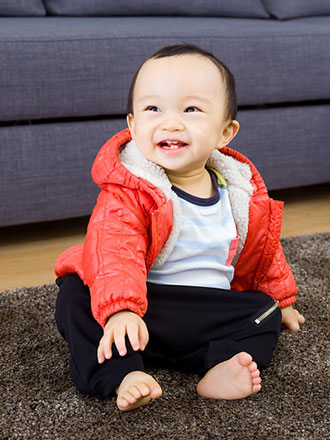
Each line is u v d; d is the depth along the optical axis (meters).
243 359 0.83
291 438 0.75
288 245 1.51
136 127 0.94
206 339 0.91
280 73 1.82
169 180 0.97
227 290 0.95
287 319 1.06
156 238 0.90
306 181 1.93
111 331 0.78
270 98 1.82
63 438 0.75
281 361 0.95
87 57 1.54
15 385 0.88
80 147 1.55
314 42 1.86
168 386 0.88
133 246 0.87
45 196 1.53
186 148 0.92
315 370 0.92
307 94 1.88
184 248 0.94
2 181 1.47
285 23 2.01
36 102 1.50
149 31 1.64
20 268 1.41
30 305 1.15
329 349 0.99
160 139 0.91
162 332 0.90
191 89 0.91
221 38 1.72
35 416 0.80
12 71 1.45
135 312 0.82
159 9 2.06
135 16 2.05
